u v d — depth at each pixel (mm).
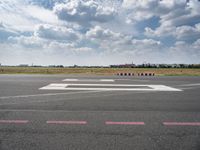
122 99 6840
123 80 15141
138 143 2895
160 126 3740
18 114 4598
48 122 3953
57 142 2912
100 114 4660
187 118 4348
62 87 10352
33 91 8781
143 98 7070
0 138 3068
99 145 2811
